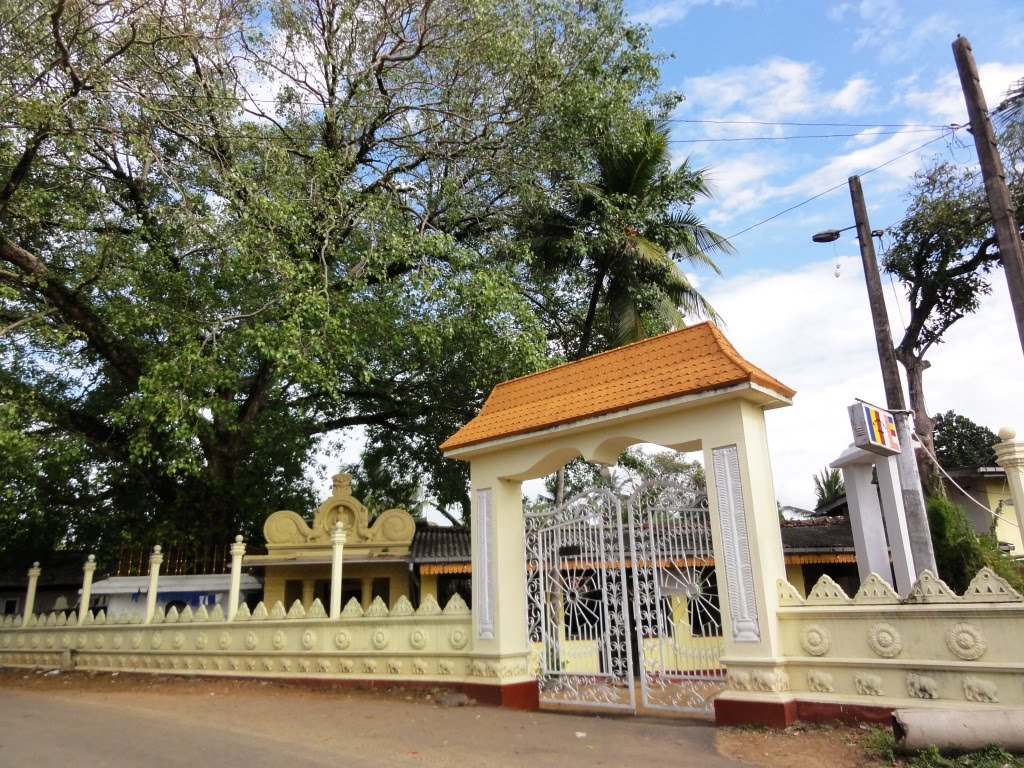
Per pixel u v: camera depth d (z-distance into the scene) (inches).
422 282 537.3
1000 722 215.0
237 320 536.7
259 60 590.2
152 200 579.8
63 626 546.0
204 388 514.6
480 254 654.5
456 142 637.9
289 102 626.8
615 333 666.2
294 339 484.4
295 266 521.0
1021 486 320.2
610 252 652.7
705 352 315.3
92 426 625.0
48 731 302.0
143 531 668.7
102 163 556.7
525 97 615.5
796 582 575.5
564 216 674.2
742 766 224.8
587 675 349.4
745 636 279.3
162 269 549.0
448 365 670.5
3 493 532.7
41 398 575.8
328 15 604.1
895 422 390.9
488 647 354.9
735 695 276.5
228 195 523.2
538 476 378.9
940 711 224.5
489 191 677.3
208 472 641.6
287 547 599.8
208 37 519.2
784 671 275.3
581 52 622.2
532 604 378.0
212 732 291.1
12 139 474.0
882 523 413.7
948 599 247.0
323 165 561.3
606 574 352.5
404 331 579.8
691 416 307.7
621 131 623.8
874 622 261.9
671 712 325.7
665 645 342.0
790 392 307.9
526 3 614.2
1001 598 237.8
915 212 695.7
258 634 439.8
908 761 215.6
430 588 594.2
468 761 239.5
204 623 464.1
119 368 592.4
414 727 295.9
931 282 687.1
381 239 579.5
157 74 512.1
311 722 309.7
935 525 480.1
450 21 593.3
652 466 796.0
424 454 777.6
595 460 344.5
